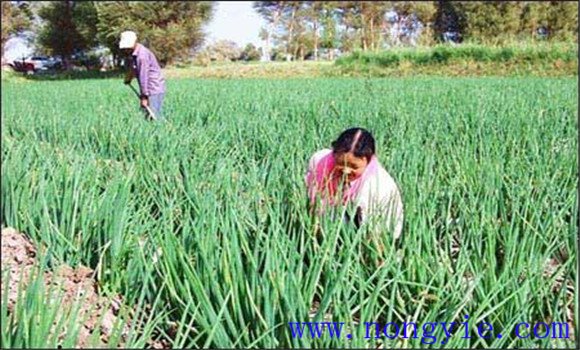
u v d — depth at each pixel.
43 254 3.70
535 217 4.09
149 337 2.97
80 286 3.64
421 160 5.58
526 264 3.52
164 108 11.41
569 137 7.36
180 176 5.19
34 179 4.57
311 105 10.89
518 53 34.44
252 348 2.94
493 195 4.42
